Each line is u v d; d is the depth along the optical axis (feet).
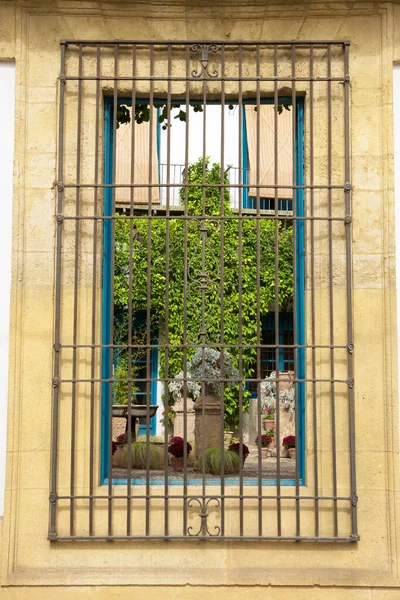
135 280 31.55
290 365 32.81
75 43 13.46
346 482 12.91
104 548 12.75
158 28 13.70
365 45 13.61
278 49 13.66
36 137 13.44
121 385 26.25
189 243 29.84
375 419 13.00
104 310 13.74
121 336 32.40
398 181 13.42
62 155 13.32
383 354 13.10
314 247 13.38
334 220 13.25
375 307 13.17
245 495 12.67
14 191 13.28
